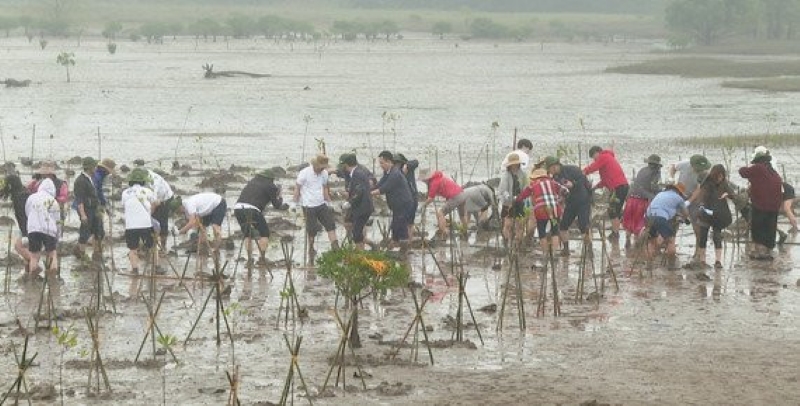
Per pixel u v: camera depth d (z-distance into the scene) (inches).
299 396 1496.1
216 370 1625.2
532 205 2556.6
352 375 1598.2
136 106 7249.0
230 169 4015.8
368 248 2632.9
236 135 5457.7
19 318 1958.7
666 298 2122.3
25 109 6860.2
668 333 1847.9
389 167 2556.6
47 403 1461.6
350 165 2564.0
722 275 2349.9
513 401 1477.6
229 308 1824.6
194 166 4232.3
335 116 6619.1
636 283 2266.2
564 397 1494.8
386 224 3031.5
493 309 2004.2
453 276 2335.1
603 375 1601.9
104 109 6973.4
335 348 1753.2
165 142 5088.6
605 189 3410.4
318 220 2578.7
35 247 2251.5
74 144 4945.9
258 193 2426.2
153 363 1644.9
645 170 2662.4
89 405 1456.7
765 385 1555.1
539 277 2322.8
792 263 2485.2
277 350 1740.9
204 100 7839.6
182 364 1656.0
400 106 7465.6
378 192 2554.1
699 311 2011.6
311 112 6899.6
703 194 2410.2
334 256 1708.9
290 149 4837.6
